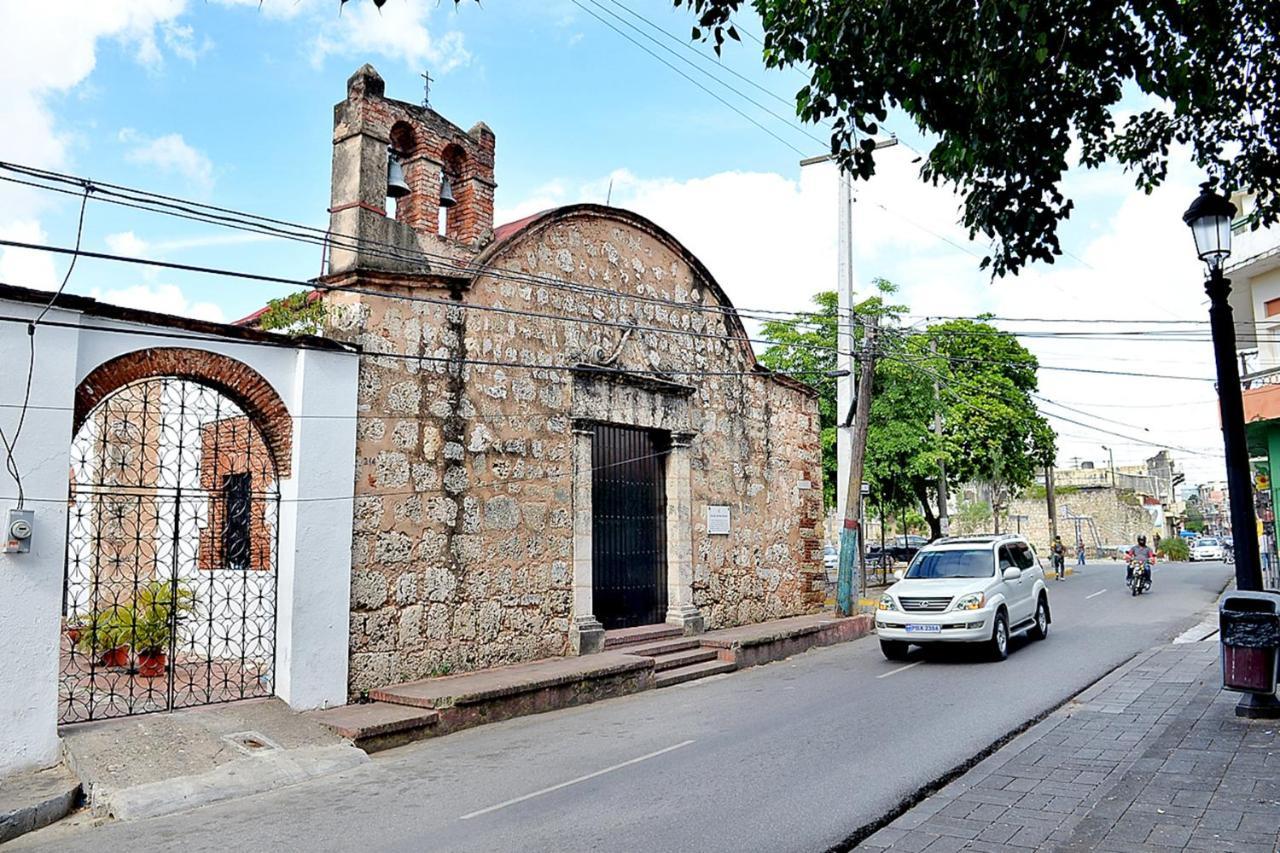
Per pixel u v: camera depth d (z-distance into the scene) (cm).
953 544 1625
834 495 3253
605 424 1552
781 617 1936
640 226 1656
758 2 723
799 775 791
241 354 1049
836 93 693
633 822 672
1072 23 649
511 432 1359
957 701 1114
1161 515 7038
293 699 1041
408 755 941
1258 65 791
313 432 1097
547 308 1446
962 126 703
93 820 747
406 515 1202
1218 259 933
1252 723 896
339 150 1262
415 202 1334
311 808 751
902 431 2859
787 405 2033
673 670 1422
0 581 838
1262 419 1678
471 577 1279
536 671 1241
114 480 1427
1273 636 908
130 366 968
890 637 1479
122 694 1051
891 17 659
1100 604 2416
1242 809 636
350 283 1190
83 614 1298
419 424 1230
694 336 1755
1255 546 921
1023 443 3734
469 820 695
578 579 1435
